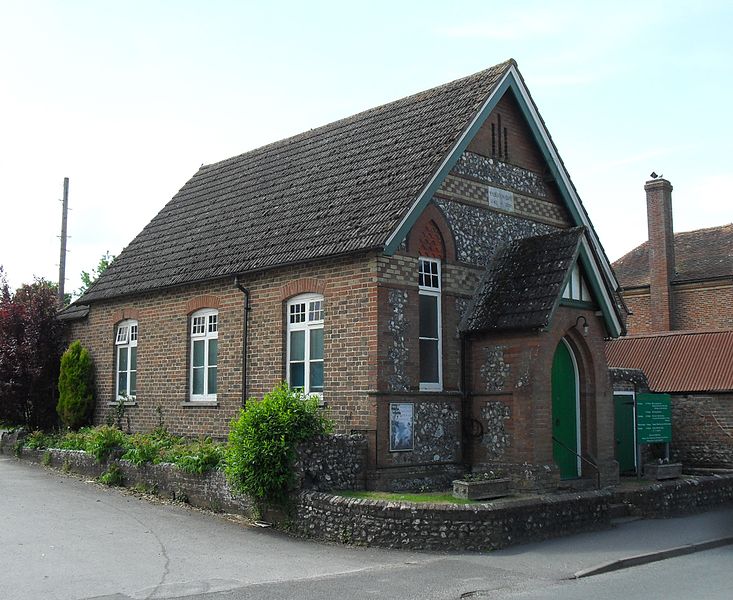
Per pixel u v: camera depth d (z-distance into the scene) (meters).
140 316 22.23
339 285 16.39
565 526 14.07
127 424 22.27
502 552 12.49
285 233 18.28
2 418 25.31
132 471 17.72
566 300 16.52
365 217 16.34
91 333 24.31
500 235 18.64
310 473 14.21
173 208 25.41
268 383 17.98
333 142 21.64
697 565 12.07
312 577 10.73
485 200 18.39
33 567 10.95
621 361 24.89
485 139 18.67
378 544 12.77
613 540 13.59
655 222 34.59
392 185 16.86
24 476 19.42
